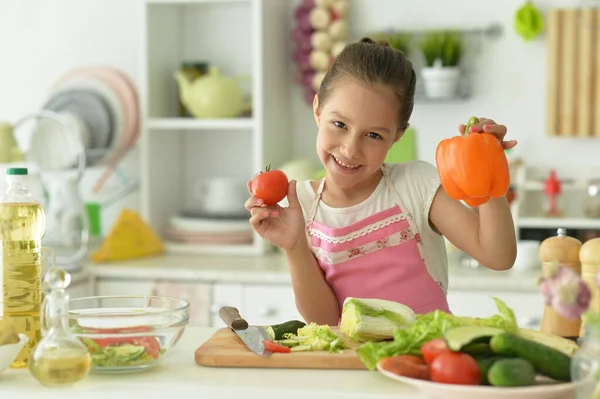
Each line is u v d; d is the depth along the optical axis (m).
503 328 1.16
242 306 2.85
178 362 1.29
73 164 3.09
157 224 3.34
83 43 3.50
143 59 3.21
